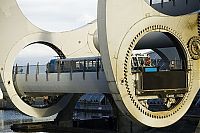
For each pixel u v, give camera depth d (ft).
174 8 123.03
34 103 151.23
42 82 126.82
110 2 90.48
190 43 106.01
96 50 150.20
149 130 117.60
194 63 106.93
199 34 108.17
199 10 119.75
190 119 115.85
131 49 94.53
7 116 204.95
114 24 91.30
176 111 103.55
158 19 99.55
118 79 92.22
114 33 91.35
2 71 131.64
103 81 106.93
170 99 103.45
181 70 104.63
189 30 106.22
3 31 131.44
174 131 115.03
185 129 113.91
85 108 232.73
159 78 99.76
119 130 126.21
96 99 236.84
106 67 92.73
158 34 104.37
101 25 91.20
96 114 218.38
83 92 115.34
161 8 126.00
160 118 100.22
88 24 150.20
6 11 131.95
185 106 105.60
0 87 136.15
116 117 129.70
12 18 133.49
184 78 104.83
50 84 124.16
